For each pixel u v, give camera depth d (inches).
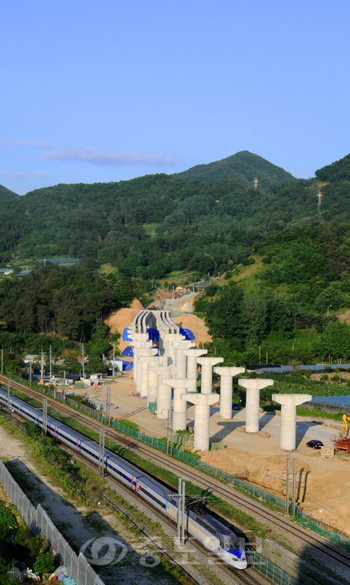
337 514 2591.0
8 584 1774.1
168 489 2645.2
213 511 2581.2
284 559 2137.1
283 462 3245.6
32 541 2101.4
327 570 2048.5
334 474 3009.4
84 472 3196.4
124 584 1921.8
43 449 3469.5
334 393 5556.1
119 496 2790.4
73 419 4458.7
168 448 3535.9
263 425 4466.0
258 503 2662.4
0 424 4237.2
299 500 2765.7
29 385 6043.3
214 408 5216.5
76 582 1867.6
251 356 7032.5
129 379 6752.0
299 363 6914.4
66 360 7244.1
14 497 2564.0
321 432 4239.7
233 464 3289.9
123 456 3430.1
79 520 2466.8
